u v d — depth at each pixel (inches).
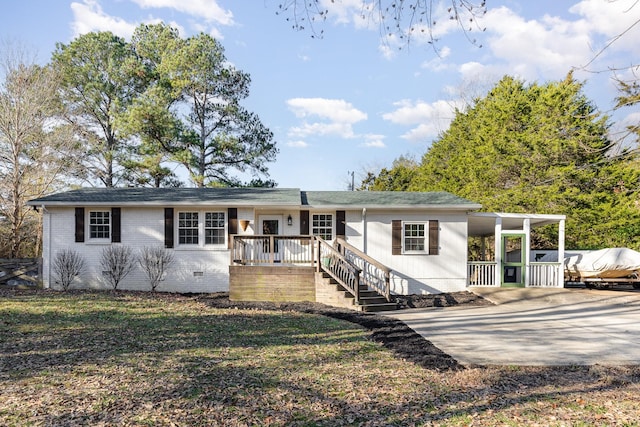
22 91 862.5
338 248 653.3
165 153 1057.5
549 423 183.5
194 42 1028.5
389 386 229.3
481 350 316.5
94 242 633.6
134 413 185.2
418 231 679.7
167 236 637.3
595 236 907.4
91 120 1099.3
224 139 1053.8
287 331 370.3
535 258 828.0
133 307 473.7
